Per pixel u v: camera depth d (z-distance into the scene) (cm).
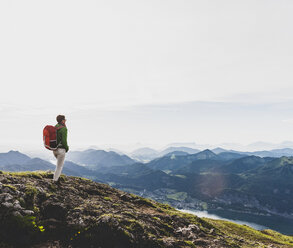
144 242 1245
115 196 2017
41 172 1739
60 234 1094
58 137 1375
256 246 1941
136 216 1535
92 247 1092
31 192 1234
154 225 1531
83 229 1156
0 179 1259
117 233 1197
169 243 1321
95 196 1764
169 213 2044
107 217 1277
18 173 1527
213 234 1873
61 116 1389
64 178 1864
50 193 1380
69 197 1455
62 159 1473
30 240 978
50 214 1193
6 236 924
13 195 1130
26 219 1028
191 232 1662
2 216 973
